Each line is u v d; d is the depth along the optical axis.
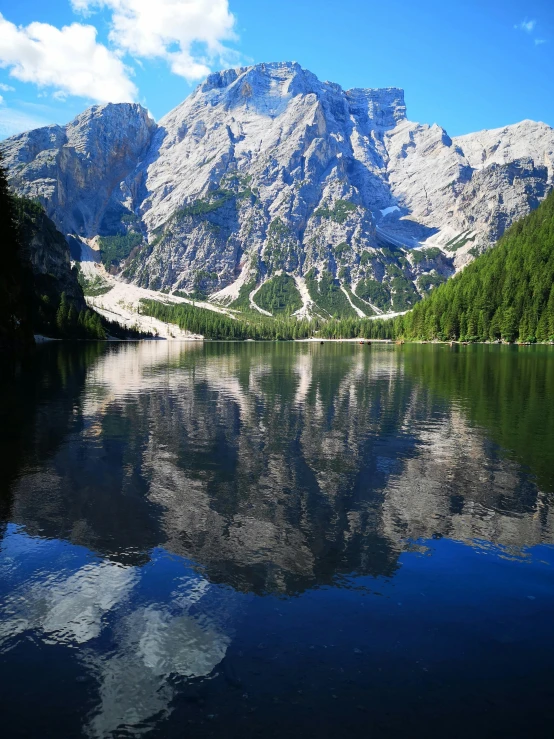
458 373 65.50
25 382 49.91
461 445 24.55
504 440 25.73
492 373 65.12
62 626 9.25
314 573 11.42
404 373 66.00
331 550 12.65
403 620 9.55
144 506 15.63
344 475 19.34
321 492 17.28
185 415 32.31
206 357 105.56
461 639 8.96
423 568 11.74
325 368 75.06
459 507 15.94
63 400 38.34
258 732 6.80
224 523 14.32
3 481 18.00
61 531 13.61
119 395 41.44
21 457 21.41
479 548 12.91
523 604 10.20
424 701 7.45
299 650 8.59
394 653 8.54
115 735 6.70
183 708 7.25
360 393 44.53
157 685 7.72
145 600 10.16
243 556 12.23
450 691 7.65
